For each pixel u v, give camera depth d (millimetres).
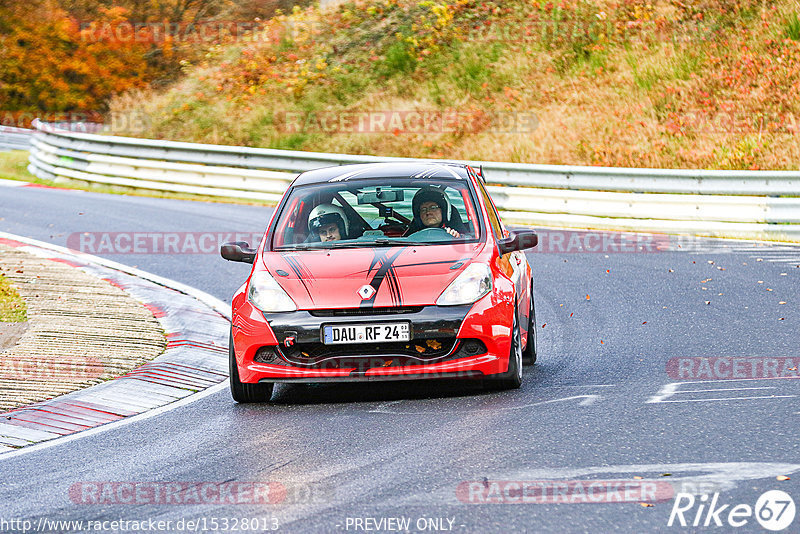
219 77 110875
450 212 27219
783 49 88562
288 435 21625
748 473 17062
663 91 88375
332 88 103000
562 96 91938
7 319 35125
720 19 95500
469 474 17828
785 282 40750
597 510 15508
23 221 63062
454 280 24344
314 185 28750
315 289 24375
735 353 28703
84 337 32906
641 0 102188
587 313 36688
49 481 19016
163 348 31984
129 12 140000
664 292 39938
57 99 136625
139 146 81812
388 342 23672
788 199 55219
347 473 18312
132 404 25750
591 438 19953
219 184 76938
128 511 16703
